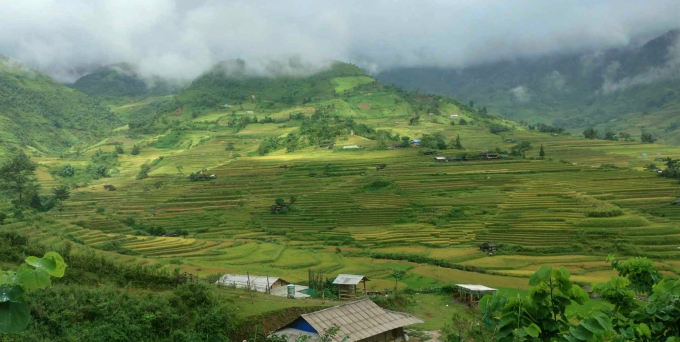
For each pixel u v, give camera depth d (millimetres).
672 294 7289
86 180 183875
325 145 185375
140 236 90438
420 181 128000
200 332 33250
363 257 83125
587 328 6500
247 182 142750
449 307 50344
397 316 38344
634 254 77688
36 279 5297
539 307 7188
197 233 106375
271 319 37562
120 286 39000
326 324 34906
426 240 92500
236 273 64250
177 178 167125
